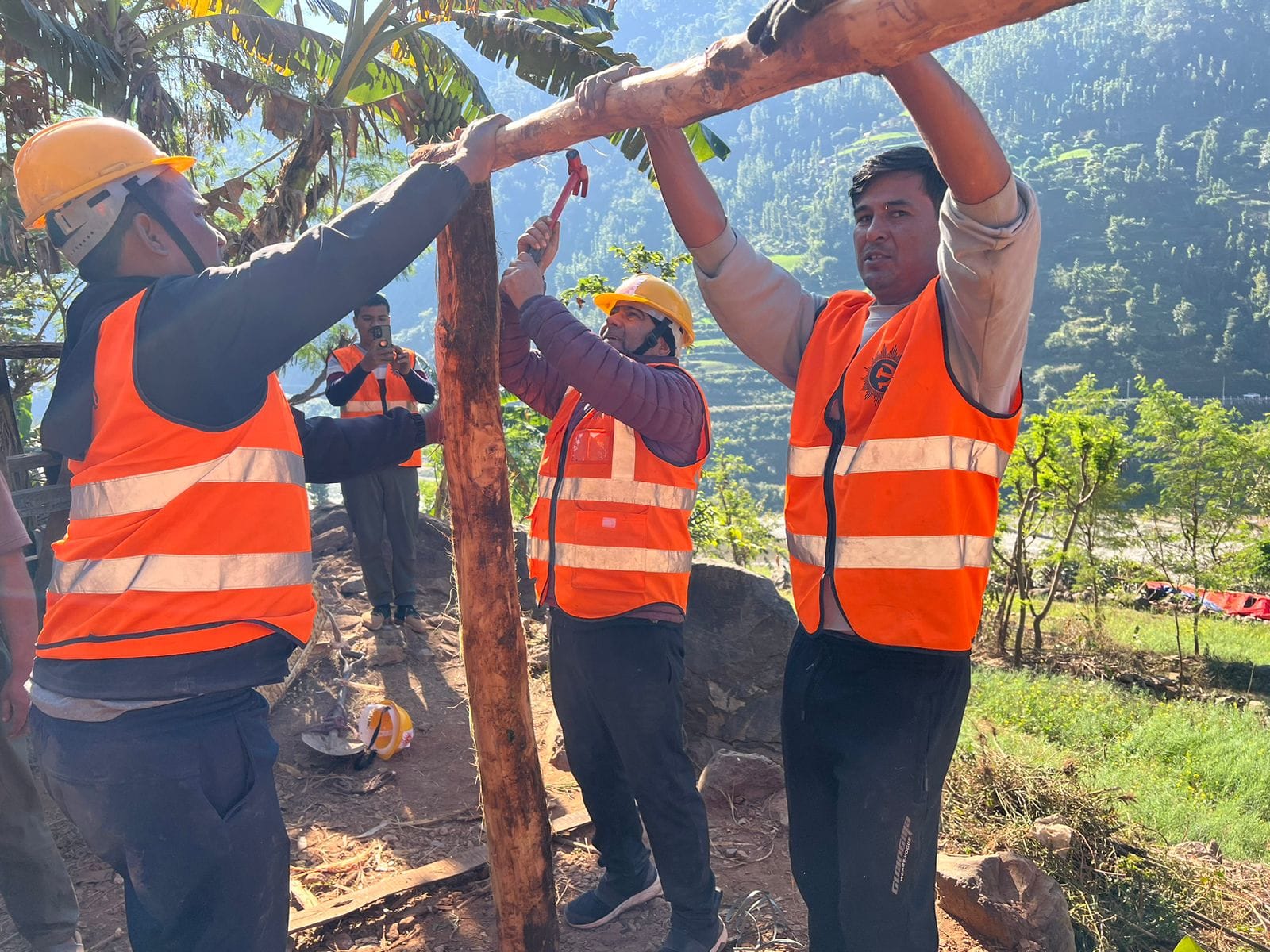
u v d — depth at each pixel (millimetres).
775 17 1115
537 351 2725
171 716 1496
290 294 1418
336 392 5398
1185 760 9078
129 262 1626
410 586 5512
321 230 1464
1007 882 2916
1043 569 23734
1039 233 1393
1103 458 17016
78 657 1487
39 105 6117
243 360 1458
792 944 2613
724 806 3467
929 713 1574
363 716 3781
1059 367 153500
